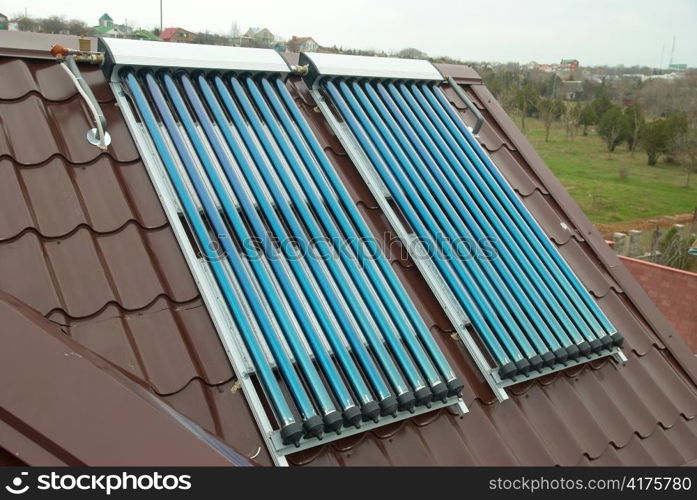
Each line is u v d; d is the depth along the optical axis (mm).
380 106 4547
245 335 2768
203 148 3463
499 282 3686
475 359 3350
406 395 2865
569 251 4629
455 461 2916
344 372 2871
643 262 12461
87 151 3244
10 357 1756
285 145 3781
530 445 3191
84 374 1794
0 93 3246
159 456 1716
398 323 3195
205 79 4039
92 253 2875
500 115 5500
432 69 5168
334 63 4496
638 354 4191
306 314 2963
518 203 4461
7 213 2818
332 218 3604
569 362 3688
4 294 2057
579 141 40156
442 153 4465
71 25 17078
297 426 2523
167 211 3139
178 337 2775
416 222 3762
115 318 2723
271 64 4242
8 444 1613
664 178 32781
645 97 45312
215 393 2678
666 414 3881
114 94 3568
